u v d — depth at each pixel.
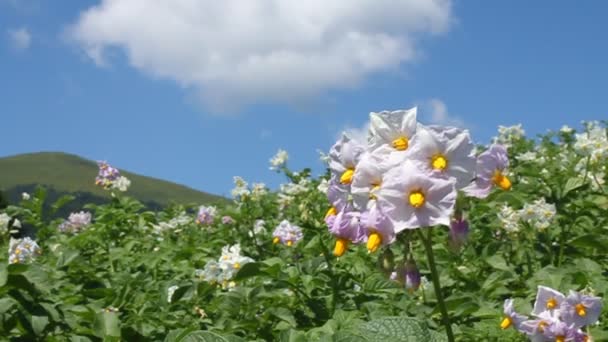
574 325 0.54
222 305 0.74
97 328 0.65
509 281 0.77
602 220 0.95
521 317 0.55
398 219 0.36
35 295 0.65
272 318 0.74
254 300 0.74
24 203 1.48
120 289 0.85
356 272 0.85
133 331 0.68
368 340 0.39
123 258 1.10
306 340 0.52
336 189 0.39
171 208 1.67
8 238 1.40
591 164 1.08
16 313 0.64
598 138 1.10
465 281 0.80
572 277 0.68
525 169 1.20
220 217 1.44
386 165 0.37
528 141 1.69
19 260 1.07
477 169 0.37
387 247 0.38
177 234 1.41
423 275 0.80
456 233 0.37
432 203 0.36
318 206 1.18
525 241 0.89
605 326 0.62
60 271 0.89
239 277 0.74
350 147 0.39
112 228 1.27
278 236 1.01
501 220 0.88
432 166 0.37
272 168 1.62
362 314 0.68
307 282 0.76
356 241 0.38
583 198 1.01
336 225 0.38
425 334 0.39
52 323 0.67
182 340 0.37
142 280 0.91
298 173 1.61
